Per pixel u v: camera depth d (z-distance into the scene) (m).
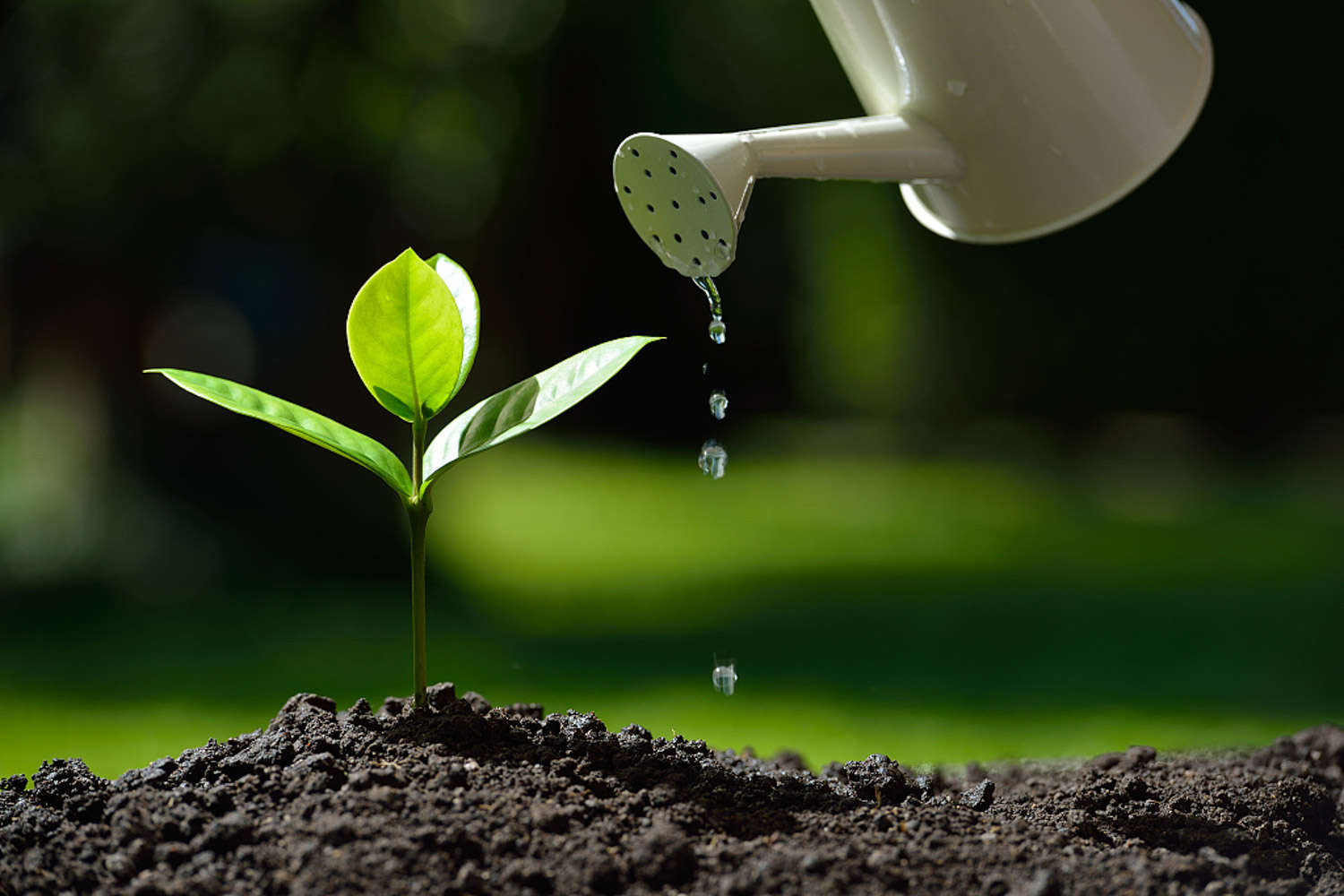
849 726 1.74
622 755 0.97
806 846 0.91
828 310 6.51
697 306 6.36
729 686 1.03
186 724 1.90
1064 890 0.90
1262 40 4.33
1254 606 2.90
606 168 4.79
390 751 0.95
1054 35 1.00
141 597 2.96
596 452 7.07
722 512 4.92
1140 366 5.23
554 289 5.09
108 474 3.17
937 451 6.14
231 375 3.37
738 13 4.48
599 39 4.42
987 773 1.08
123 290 3.12
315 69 2.92
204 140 2.86
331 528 3.16
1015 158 1.02
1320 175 4.41
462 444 0.96
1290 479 5.05
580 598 3.22
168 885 0.89
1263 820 0.99
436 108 3.25
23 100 2.90
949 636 2.64
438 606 3.01
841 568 3.64
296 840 0.90
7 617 2.81
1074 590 3.20
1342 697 1.91
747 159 0.96
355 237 3.07
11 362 3.34
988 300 5.58
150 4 2.84
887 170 1.01
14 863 0.90
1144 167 1.02
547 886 0.89
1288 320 4.75
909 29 1.00
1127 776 1.04
